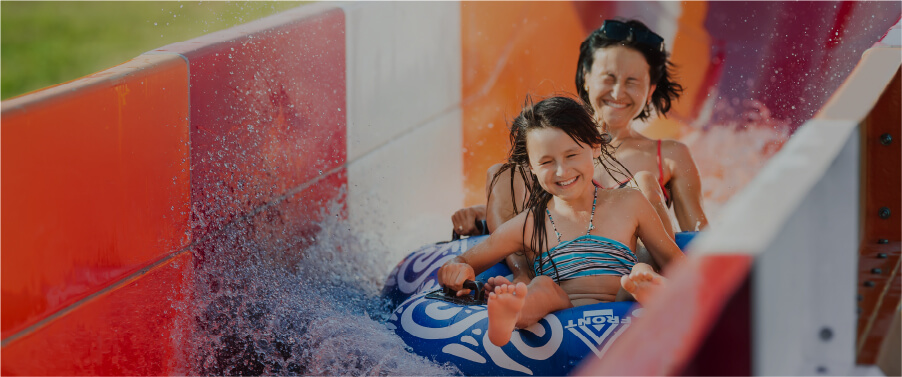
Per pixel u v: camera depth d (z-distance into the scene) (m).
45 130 1.68
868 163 1.71
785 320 0.96
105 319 1.85
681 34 4.55
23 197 1.61
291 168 2.86
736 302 0.84
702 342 0.79
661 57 3.06
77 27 8.52
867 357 1.16
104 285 1.85
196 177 2.28
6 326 1.55
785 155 1.25
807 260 1.07
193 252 2.24
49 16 8.98
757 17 4.48
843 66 4.33
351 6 3.42
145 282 2.01
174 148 2.18
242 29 2.73
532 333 1.88
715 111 4.50
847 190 1.34
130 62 2.16
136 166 2.00
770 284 0.89
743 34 4.52
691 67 4.55
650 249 2.15
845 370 1.12
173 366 2.05
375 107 3.57
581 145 2.00
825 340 1.17
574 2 4.55
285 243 2.75
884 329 1.24
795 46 4.41
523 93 4.55
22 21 8.78
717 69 4.52
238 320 2.24
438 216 4.02
